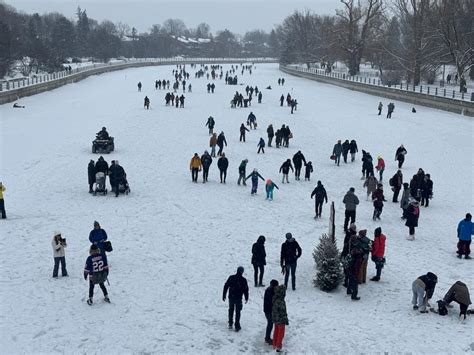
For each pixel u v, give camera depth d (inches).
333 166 1414.9
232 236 866.1
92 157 1427.2
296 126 2018.9
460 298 594.6
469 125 1972.2
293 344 539.8
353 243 680.4
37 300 615.8
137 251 786.8
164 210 1000.9
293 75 5241.1
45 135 1697.8
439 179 1289.4
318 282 673.6
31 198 1043.3
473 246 852.0
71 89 3324.3
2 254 753.0
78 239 825.5
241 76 4968.0
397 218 994.7
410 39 3415.4
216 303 628.1
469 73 3604.8
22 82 2844.5
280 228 915.4
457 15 3110.2
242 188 1186.0
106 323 570.3
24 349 513.7
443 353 522.6
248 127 1977.1
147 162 1403.8
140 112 2304.4
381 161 1242.6
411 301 646.5
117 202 1042.7
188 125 1995.6
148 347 527.2
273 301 525.7
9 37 3983.8
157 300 629.6
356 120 2167.8
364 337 554.3
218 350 527.2
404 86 3125.0
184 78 4079.7
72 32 7106.3
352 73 4281.5
